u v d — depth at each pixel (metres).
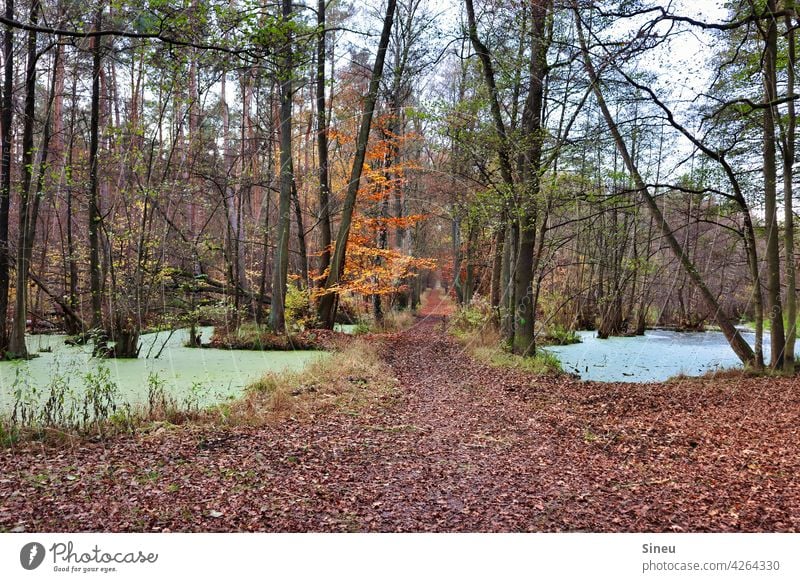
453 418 7.85
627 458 5.96
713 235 24.41
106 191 18.08
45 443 6.07
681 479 5.17
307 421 7.33
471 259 23.00
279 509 4.30
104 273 12.92
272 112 20.05
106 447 5.91
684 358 17.56
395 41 21.34
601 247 22.06
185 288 18.30
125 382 9.81
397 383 10.49
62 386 8.48
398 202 23.12
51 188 12.06
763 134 12.36
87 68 12.61
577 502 4.63
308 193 23.66
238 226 17.97
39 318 15.68
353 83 22.91
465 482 5.14
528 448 6.35
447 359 13.95
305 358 13.40
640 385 10.85
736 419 7.67
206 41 6.15
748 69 11.97
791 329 12.10
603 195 11.88
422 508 4.48
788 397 9.13
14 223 17.88
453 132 12.31
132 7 6.04
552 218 17.47
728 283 28.44
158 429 6.68
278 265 16.52
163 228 16.11
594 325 27.36
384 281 19.58
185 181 14.20
